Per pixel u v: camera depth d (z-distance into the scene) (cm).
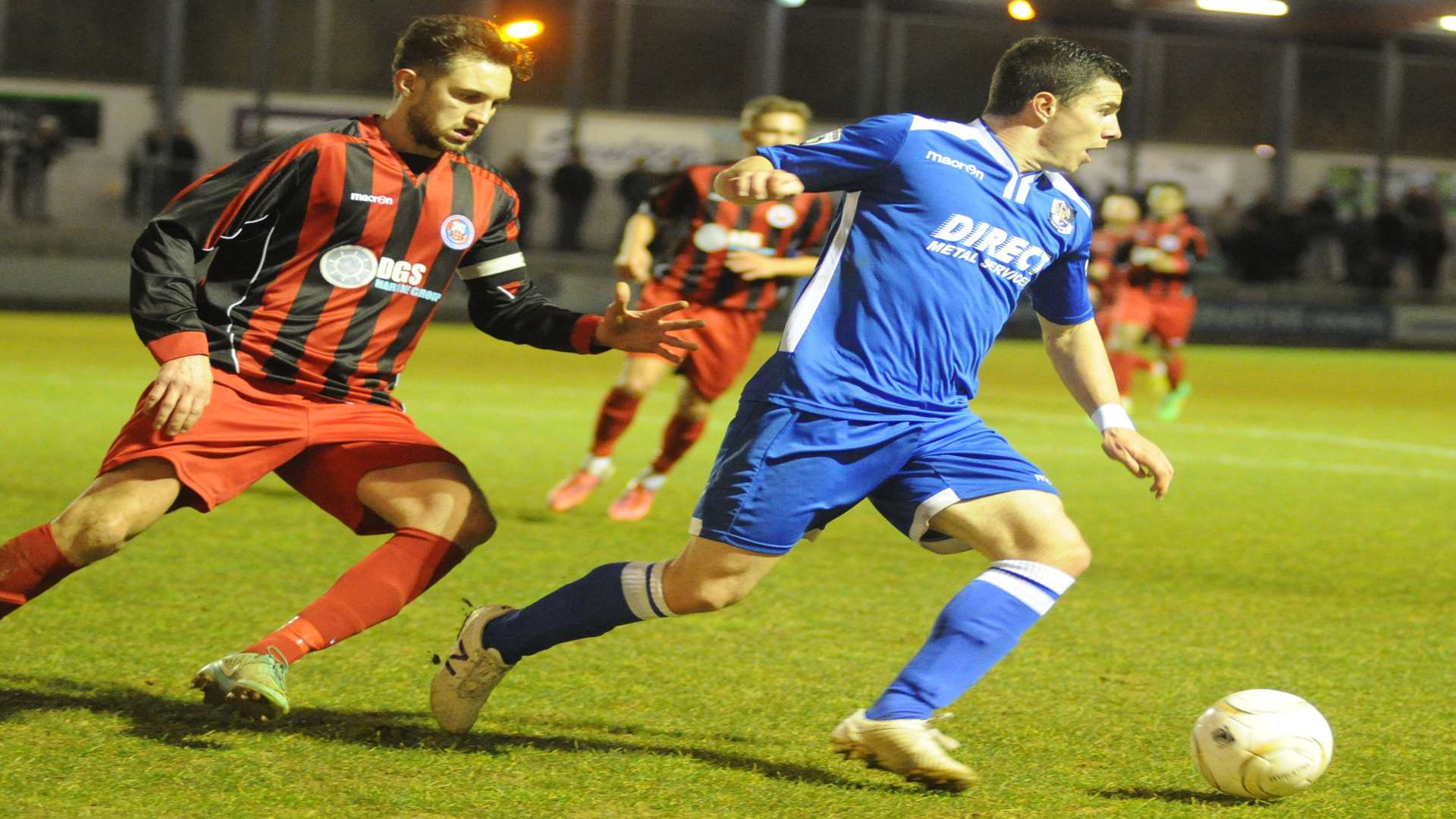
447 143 802
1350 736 898
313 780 740
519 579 1309
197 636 1045
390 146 806
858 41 6506
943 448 777
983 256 777
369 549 1405
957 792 757
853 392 763
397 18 5959
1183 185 6719
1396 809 757
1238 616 1260
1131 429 830
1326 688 1021
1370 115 6856
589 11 6166
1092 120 786
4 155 5141
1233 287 6125
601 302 5603
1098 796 764
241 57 5841
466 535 816
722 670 1011
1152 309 3164
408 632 1092
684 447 1636
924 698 746
